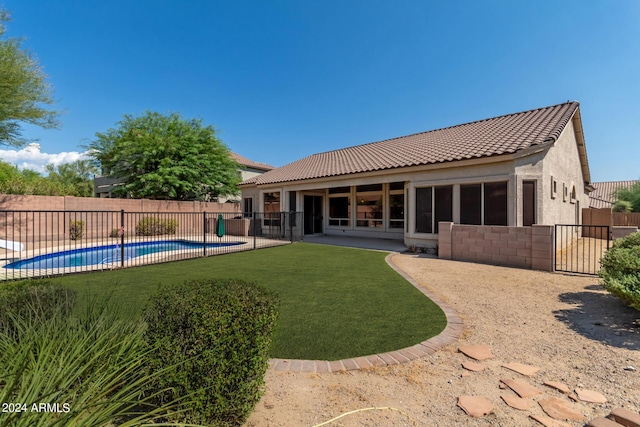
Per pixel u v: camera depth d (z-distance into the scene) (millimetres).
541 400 2533
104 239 16500
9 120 12695
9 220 13773
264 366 2381
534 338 3771
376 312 4695
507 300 5352
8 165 22250
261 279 6980
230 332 2119
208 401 2045
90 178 44688
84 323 2557
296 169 20047
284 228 16656
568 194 13211
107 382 1859
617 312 4605
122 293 5730
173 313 2207
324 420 2273
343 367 3051
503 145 10242
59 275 7426
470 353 3375
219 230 16500
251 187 20594
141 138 20859
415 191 11945
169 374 2012
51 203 15000
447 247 9883
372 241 15070
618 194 30016
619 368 3033
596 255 10062
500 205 9844
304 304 5098
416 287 6227
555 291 5902
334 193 18625
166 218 19109
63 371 1679
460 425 2234
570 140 13617
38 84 12609
